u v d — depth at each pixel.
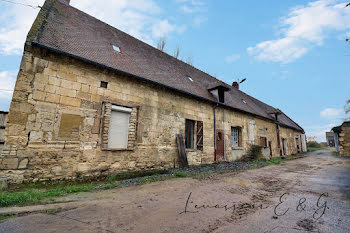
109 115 6.35
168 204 3.35
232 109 12.05
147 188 4.56
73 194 3.94
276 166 9.17
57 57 5.51
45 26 5.92
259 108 17.66
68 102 5.56
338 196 3.92
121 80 6.87
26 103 4.88
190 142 9.43
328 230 2.35
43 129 5.05
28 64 5.03
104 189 4.45
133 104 7.09
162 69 9.66
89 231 2.26
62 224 2.45
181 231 2.29
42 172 4.92
